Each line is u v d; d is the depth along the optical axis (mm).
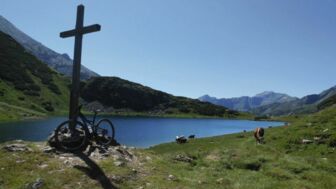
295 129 39062
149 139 71938
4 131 73000
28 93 169250
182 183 14570
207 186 14797
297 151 31453
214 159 21797
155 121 162750
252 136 47656
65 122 15719
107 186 12789
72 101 16344
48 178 12672
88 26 16203
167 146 46812
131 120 158500
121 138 71812
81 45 16594
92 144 16406
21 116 117500
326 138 32969
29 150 14883
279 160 20500
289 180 16625
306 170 18734
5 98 146000
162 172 15641
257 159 20641
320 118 41750
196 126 133875
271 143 35719
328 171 19781
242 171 18625
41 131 76750
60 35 17344
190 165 19344
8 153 14453
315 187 15711
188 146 43969
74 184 12570
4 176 12695
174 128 114688
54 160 14227
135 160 16562
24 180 12469
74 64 16469
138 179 13961
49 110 163875
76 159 14547
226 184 15547
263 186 15406
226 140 47062
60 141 15539
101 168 14070
